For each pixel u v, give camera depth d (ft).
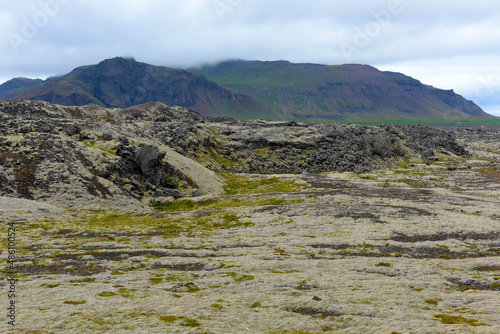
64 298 127.44
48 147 432.25
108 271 179.52
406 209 328.29
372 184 568.82
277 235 268.82
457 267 180.65
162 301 125.90
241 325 105.70
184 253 220.02
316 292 140.46
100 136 532.73
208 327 102.01
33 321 102.68
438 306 125.29
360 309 121.39
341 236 253.44
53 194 372.99
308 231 274.77
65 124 536.83
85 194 384.68
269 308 122.11
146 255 213.25
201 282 157.58
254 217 328.29
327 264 188.34
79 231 283.38
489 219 291.99
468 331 98.07
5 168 383.86
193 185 515.91
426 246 225.76
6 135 453.58
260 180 610.24
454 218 294.46
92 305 119.55
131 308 117.19
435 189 481.05
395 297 134.21
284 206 363.56
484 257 202.39
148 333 95.86
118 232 285.23
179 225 313.12
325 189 508.53
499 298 130.93
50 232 277.03
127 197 409.28
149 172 470.80
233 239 256.93
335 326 107.96
